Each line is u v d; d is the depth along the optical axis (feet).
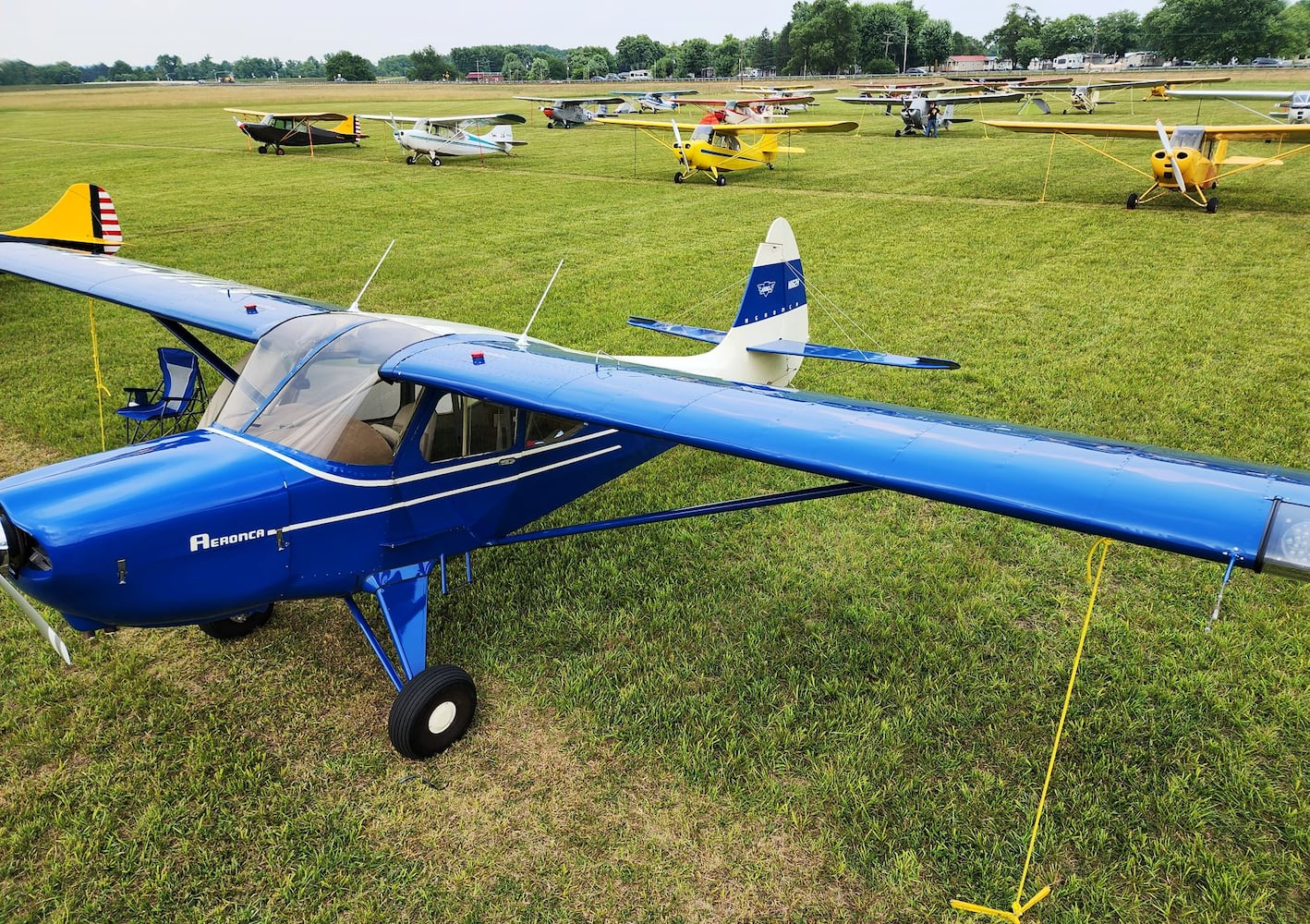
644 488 20.68
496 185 74.02
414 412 12.81
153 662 14.65
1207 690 13.25
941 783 11.82
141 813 11.56
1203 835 10.91
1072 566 16.98
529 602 16.15
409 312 35.09
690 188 70.74
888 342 30.35
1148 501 7.97
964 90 149.59
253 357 13.69
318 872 10.63
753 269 20.26
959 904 9.99
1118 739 12.44
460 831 11.28
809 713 13.14
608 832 11.21
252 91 309.01
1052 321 32.27
